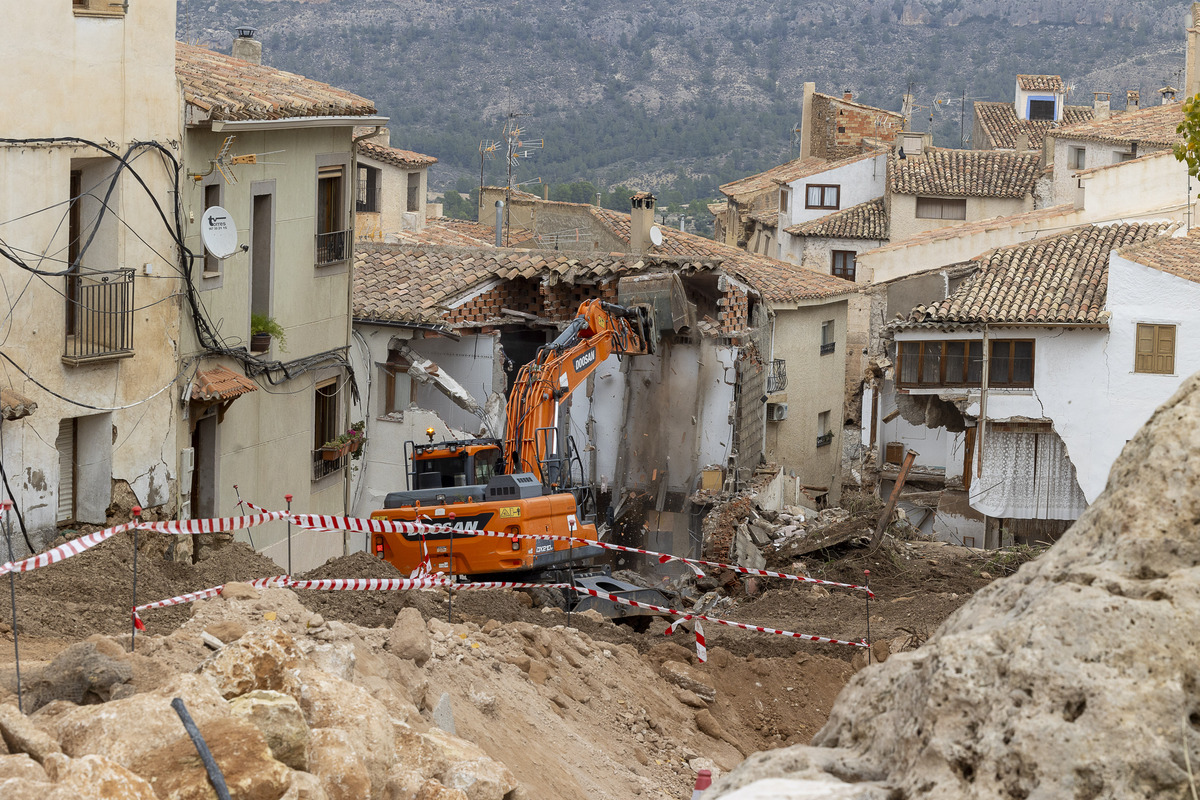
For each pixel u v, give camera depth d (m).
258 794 6.89
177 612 15.21
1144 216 44.50
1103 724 5.52
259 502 24.70
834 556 32.00
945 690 5.89
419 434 32.31
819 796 5.75
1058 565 6.44
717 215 81.69
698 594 30.97
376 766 8.19
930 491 40.78
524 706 13.25
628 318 28.86
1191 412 6.45
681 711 16.22
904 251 48.34
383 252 35.47
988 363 34.66
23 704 8.58
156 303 21.03
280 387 25.31
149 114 20.67
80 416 19.97
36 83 18.70
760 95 143.00
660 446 35.00
